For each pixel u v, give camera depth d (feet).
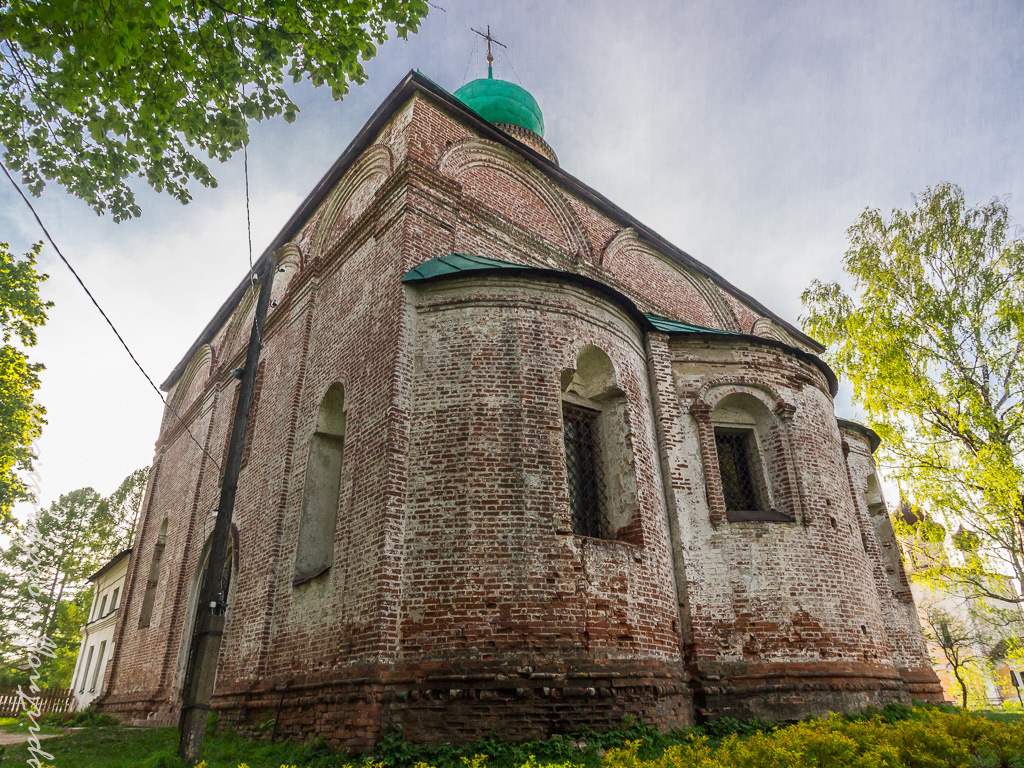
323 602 33.47
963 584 65.98
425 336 36.22
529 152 53.47
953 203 65.00
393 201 42.93
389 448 32.63
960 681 91.20
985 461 54.60
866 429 61.77
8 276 63.10
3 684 76.18
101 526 130.21
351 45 26.02
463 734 26.66
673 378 42.88
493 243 46.06
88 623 102.42
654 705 30.04
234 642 40.60
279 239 61.36
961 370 61.72
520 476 32.17
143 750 32.91
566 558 30.99
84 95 23.73
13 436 64.23
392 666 28.40
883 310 65.67
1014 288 60.90
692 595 35.83
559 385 35.35
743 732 31.32
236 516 48.06
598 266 54.19
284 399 46.96
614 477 36.94
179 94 24.66
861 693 35.76
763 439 42.96
